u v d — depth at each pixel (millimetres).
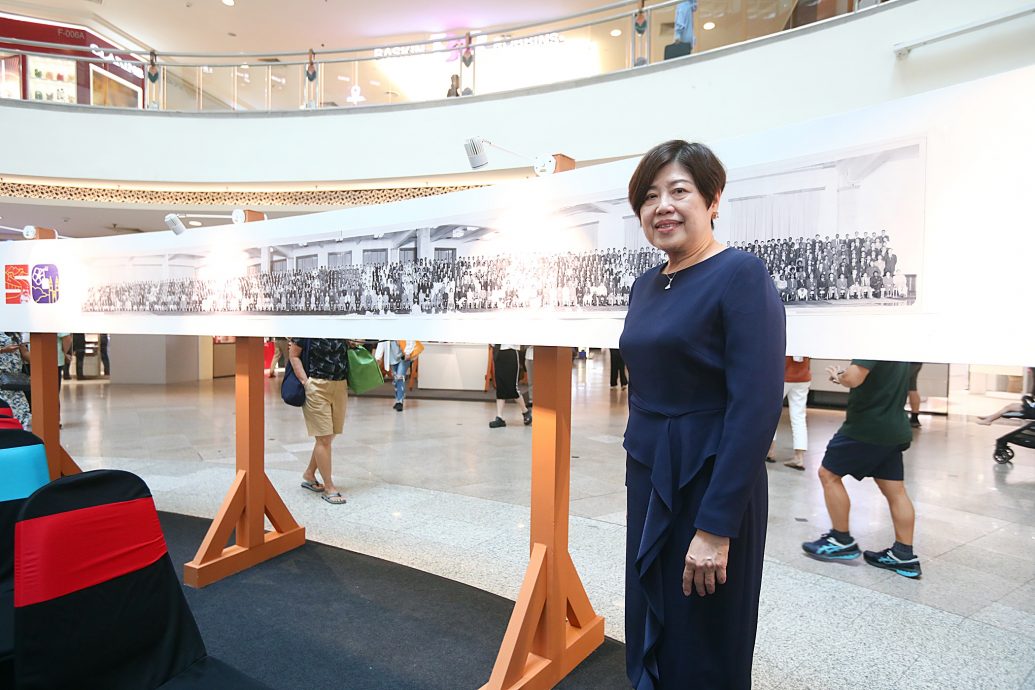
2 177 9391
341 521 3771
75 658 1357
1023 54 5234
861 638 2342
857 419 3012
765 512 1313
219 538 2896
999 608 2607
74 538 1392
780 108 6609
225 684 1487
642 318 1344
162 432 6871
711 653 1247
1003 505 4172
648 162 1319
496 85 8727
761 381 1128
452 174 8891
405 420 8133
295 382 4129
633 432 1383
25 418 4848
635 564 1400
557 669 2061
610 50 7984
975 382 11555
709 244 1334
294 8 12469
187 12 12695
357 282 2527
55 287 3533
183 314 3154
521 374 9391
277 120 9492
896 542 3031
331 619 2477
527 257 2014
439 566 3068
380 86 9359
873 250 1358
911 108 1303
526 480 4824
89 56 10344
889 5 5898
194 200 10422
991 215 1195
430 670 2113
